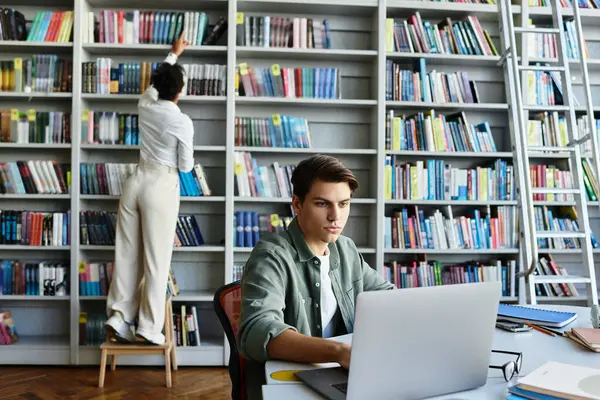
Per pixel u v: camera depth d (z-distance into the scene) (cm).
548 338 177
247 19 438
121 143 430
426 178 445
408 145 445
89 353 424
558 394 115
